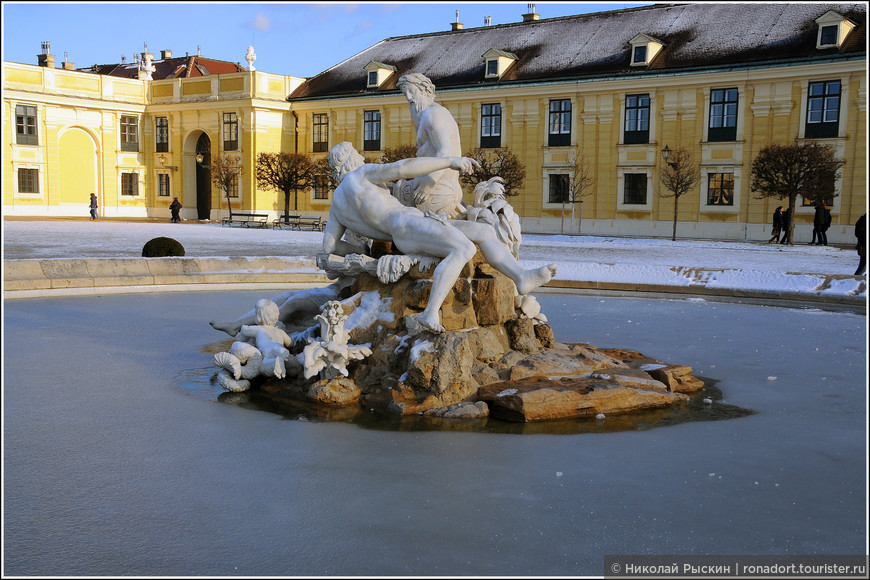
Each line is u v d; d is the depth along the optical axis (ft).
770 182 117.91
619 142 147.95
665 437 21.33
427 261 25.48
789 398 25.70
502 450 20.01
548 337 28.58
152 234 117.19
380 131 175.01
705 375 28.99
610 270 56.34
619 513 16.05
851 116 126.11
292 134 188.44
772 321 42.29
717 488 17.48
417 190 27.45
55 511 15.94
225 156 178.19
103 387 26.30
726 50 139.23
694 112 140.15
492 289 26.03
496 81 159.53
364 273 26.84
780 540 14.87
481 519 15.69
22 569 13.50
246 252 82.94
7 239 97.04
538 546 14.52
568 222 154.61
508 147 159.84
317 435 21.16
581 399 23.35
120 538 14.76
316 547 14.43
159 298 49.67
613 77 145.89
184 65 233.55
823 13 135.23
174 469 18.40
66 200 188.44
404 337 24.99
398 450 19.93
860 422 22.94
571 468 18.70
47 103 181.68
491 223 27.45
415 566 13.74
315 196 184.14
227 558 13.99
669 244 116.88
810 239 130.00
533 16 176.96
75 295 50.55
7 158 176.65
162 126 199.21
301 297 29.89
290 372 26.11
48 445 20.08
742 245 115.65
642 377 25.95
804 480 18.04
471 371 24.58
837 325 40.96
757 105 134.31
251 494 16.90
